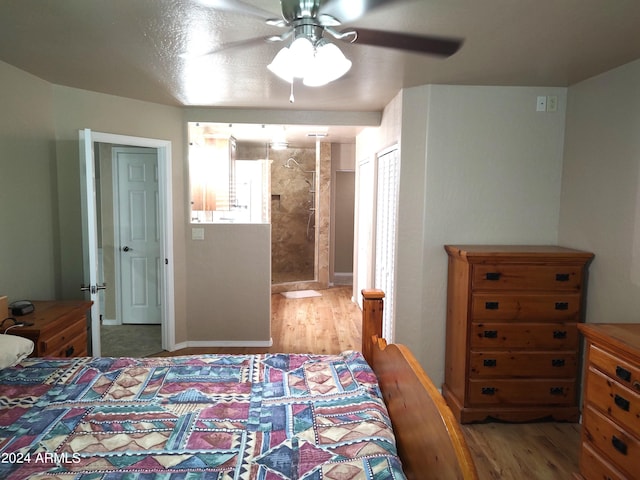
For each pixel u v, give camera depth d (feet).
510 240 10.43
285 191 23.86
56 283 10.52
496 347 9.11
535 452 8.28
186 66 8.83
